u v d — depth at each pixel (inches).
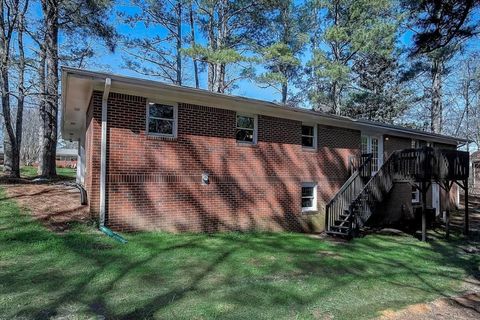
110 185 359.3
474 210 873.5
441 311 224.2
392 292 252.5
